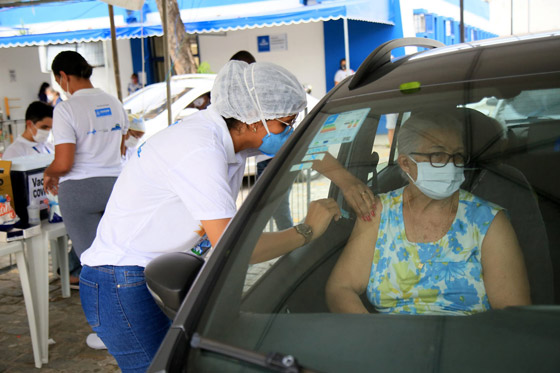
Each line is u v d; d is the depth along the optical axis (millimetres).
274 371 1087
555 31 1744
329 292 1369
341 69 14461
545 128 1427
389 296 1429
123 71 16484
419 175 1441
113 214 2012
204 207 1775
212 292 1253
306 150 1557
